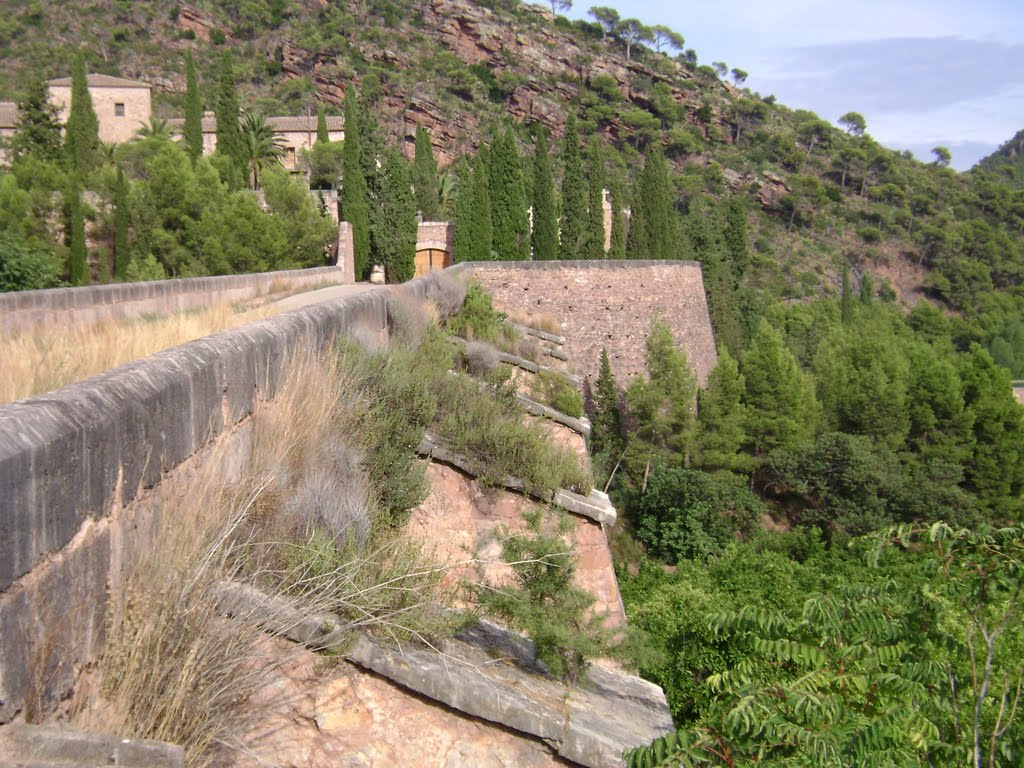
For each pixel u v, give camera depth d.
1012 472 43.25
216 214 36.88
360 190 44.88
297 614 4.45
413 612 5.02
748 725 4.41
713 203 114.06
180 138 64.56
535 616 6.02
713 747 4.47
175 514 4.51
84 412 3.62
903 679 5.29
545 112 126.94
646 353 34.75
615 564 22.64
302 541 5.34
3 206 33.12
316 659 4.42
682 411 34.22
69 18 116.44
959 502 36.84
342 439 7.04
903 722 4.91
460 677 4.68
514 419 10.36
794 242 117.69
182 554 4.30
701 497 30.89
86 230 35.41
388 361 8.90
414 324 12.66
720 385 36.97
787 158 138.75
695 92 143.00
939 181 147.88
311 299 22.17
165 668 3.77
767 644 5.43
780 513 39.22
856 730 4.68
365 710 4.37
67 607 3.41
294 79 120.38
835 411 46.41
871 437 43.88
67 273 32.97
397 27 132.50
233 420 5.64
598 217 47.97
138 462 4.13
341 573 4.96
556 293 32.91
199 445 5.00
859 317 83.19
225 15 127.44
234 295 21.92
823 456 37.72
